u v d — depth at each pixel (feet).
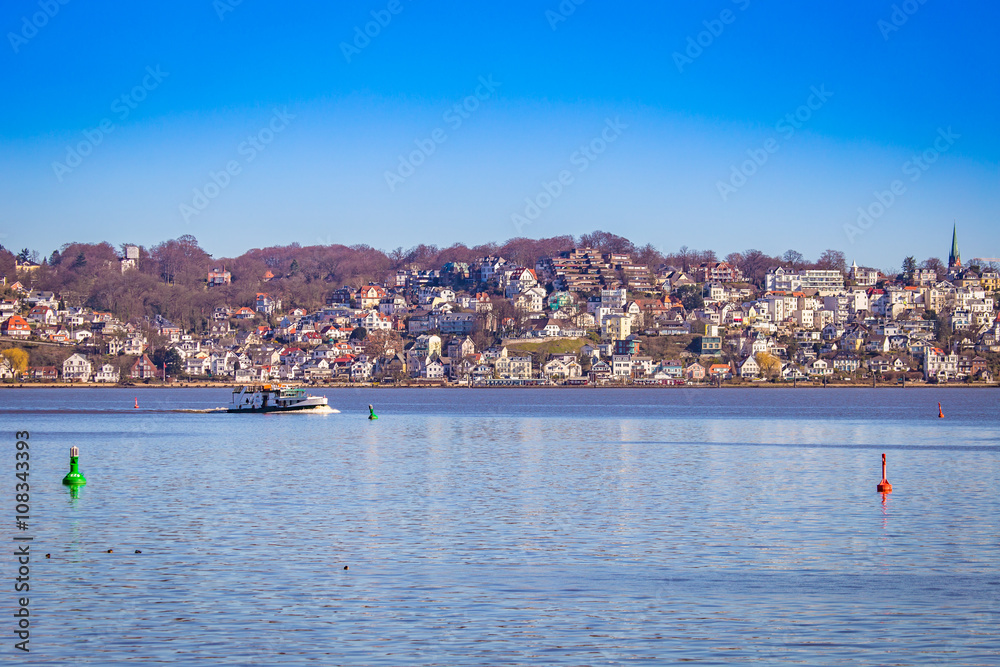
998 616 136.98
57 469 305.12
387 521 207.72
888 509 225.76
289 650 123.85
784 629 131.54
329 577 157.69
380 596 146.72
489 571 161.89
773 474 298.97
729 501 238.48
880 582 154.51
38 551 176.24
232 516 213.46
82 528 198.18
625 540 187.42
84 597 146.10
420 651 123.54
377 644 126.00
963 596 146.72
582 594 147.95
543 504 232.73
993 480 283.79
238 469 307.17
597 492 254.47
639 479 284.41
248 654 122.52
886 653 122.62
